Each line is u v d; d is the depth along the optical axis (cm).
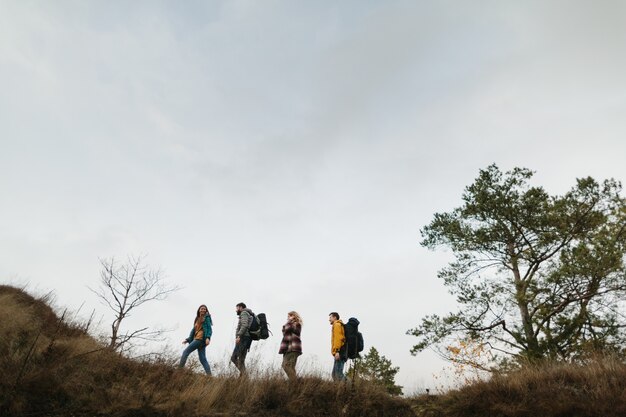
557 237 1334
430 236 1560
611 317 1202
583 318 1170
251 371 706
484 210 1442
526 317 1277
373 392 706
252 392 637
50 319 883
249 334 805
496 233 1420
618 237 1242
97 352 664
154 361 702
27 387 494
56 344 648
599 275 1168
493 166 1514
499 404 636
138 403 534
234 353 775
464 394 714
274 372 704
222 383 642
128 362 676
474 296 1375
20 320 768
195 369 754
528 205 1353
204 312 845
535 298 1248
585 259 1172
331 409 636
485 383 724
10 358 548
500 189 1452
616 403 588
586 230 1346
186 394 582
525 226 1391
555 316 1224
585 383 679
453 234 1494
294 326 754
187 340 825
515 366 1080
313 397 655
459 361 1141
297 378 701
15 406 461
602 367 722
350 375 766
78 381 552
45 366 553
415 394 823
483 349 1171
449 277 1488
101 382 589
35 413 468
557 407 598
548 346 1141
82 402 514
